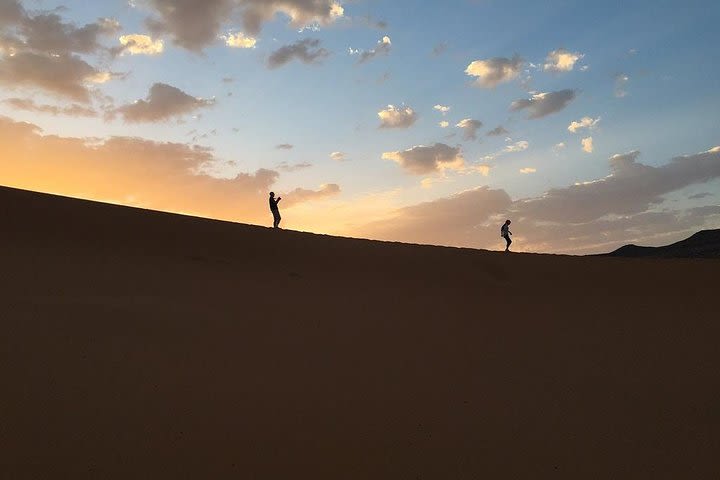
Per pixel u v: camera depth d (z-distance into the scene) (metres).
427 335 8.82
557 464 4.54
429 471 4.26
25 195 14.41
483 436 5.01
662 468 4.55
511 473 4.33
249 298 10.02
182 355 6.40
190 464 4.00
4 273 8.89
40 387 4.98
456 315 10.75
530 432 5.18
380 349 7.70
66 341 6.28
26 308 7.28
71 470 3.74
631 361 8.08
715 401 6.34
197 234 15.19
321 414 5.17
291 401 5.41
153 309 8.20
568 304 12.93
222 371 6.05
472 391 6.25
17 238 11.46
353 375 6.42
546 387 6.62
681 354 8.58
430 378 6.60
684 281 16.38
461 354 7.86
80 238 12.57
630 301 13.68
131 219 14.97
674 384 6.98
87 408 4.71
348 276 14.00
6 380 5.02
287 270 13.64
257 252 14.89
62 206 14.41
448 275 15.66
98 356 5.97
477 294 13.48
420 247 18.48
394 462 4.36
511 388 6.48
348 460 4.31
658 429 5.44
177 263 12.24
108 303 8.15
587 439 5.10
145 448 4.16
